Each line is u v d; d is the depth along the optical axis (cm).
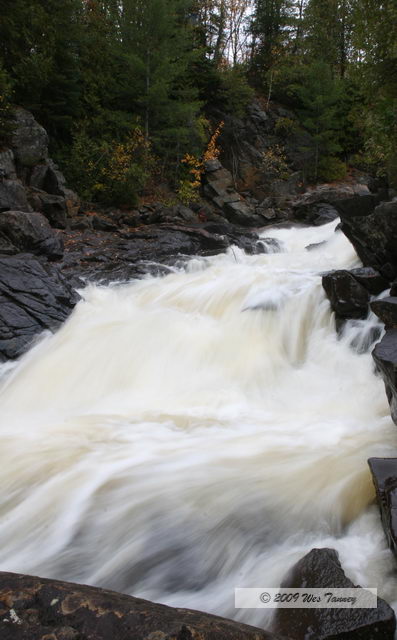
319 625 236
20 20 1761
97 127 2056
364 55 1303
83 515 353
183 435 480
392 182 1344
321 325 723
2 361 697
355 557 301
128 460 423
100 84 2145
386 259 748
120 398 618
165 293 945
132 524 342
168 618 166
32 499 373
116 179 1878
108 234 1530
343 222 870
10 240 1091
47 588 177
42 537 337
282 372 661
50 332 758
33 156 1603
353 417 512
